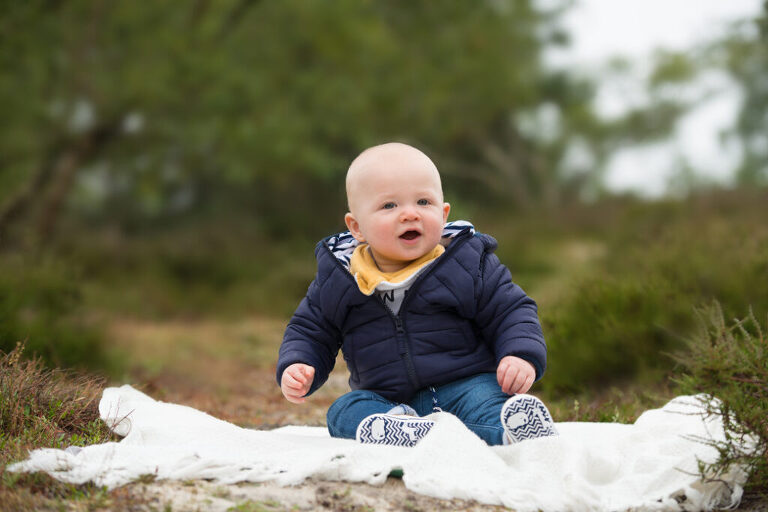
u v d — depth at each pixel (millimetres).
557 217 22031
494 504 2658
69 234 19328
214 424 3508
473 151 37344
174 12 16094
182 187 27406
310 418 5344
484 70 19969
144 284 15211
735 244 7141
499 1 20047
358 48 16938
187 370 8062
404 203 3387
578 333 6117
